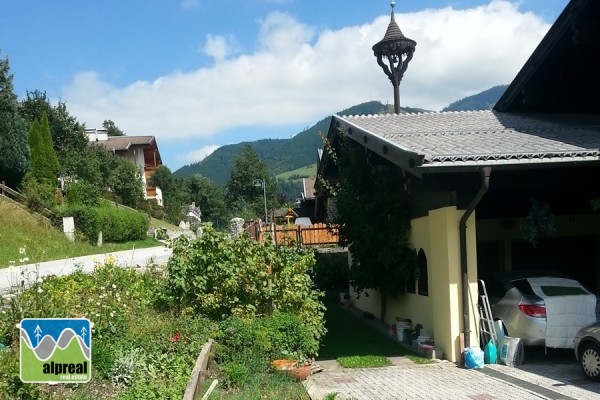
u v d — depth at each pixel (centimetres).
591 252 1495
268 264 1036
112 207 3612
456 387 840
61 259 2202
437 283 1080
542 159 916
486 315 1014
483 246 1471
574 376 883
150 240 3728
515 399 764
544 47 1251
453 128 1254
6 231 2412
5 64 3550
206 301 995
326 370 980
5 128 2989
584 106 1387
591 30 1145
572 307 966
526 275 1098
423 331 1157
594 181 1026
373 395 802
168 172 6831
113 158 5016
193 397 607
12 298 803
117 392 654
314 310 1058
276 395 750
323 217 1998
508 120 1366
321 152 1666
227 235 1057
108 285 1054
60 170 3697
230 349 872
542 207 1212
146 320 900
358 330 1377
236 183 7338
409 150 917
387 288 1330
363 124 1377
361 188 1345
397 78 1981
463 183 1006
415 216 1237
